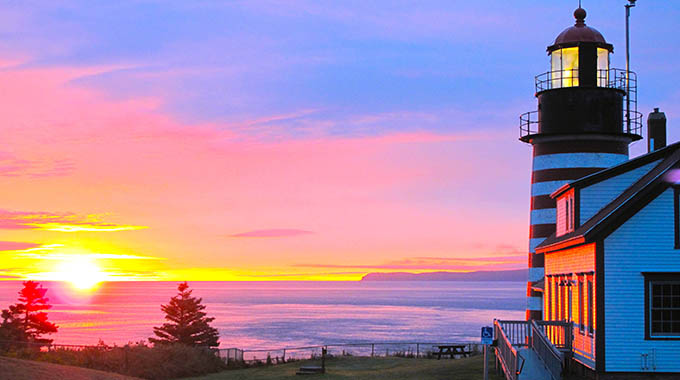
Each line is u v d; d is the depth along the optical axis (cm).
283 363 4731
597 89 4484
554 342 3459
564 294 3438
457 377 3303
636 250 2783
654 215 2781
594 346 2817
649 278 2767
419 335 14162
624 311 2772
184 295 9250
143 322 18662
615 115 4509
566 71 4612
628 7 4731
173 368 3850
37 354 3800
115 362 3703
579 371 3072
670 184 2756
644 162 3231
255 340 12912
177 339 8994
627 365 2753
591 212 3250
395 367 4212
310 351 9925
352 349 10188
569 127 4484
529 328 3456
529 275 4681
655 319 2772
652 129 3916
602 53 4659
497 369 3362
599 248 2795
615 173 3253
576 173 4491
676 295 2777
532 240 4666
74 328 16338
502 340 3152
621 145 4572
